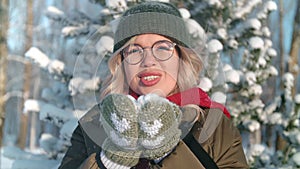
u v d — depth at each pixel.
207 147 1.62
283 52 9.30
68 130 3.92
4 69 9.98
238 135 1.73
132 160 1.39
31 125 21.88
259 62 4.07
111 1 3.63
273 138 5.49
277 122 4.09
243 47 4.33
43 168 3.79
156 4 1.77
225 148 1.64
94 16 4.54
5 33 9.90
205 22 4.17
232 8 4.20
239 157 1.67
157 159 1.44
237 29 4.19
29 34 15.34
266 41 4.27
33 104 4.58
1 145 10.02
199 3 4.12
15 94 19.59
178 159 1.43
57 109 4.23
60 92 4.61
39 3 19.02
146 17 1.56
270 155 4.05
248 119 4.17
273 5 4.22
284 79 4.25
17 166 3.85
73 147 1.79
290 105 4.14
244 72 4.19
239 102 4.20
